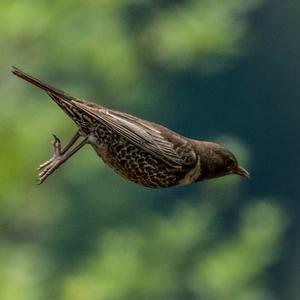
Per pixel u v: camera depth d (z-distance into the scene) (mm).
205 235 23875
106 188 32781
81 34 21094
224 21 21422
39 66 21031
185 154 8336
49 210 20859
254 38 40594
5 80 20391
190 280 22578
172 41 21406
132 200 33469
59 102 8023
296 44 41250
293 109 40500
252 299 22250
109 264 20984
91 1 20703
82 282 20578
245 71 39969
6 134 19422
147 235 22812
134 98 23422
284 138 40969
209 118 39094
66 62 21391
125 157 8125
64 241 32031
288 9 41062
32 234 21562
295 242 39500
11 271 19078
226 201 24234
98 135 8062
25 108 20062
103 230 32719
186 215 23406
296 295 38656
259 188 40500
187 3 21625
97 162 25266
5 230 20359
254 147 40750
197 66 22531
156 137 8203
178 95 37188
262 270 22500
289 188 40594
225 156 8633
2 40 19844
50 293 21953
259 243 22453
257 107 40531
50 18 20000
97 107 8062
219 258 22344
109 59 21516
